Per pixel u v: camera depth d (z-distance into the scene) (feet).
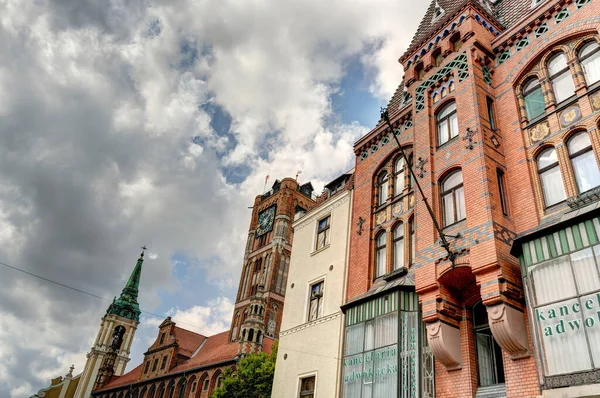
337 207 77.41
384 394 47.93
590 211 35.06
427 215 51.31
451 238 47.14
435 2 72.95
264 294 199.72
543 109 48.93
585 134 43.96
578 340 32.99
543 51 51.24
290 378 68.18
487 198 44.98
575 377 32.19
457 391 44.11
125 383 243.40
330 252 73.51
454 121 55.21
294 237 85.87
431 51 61.41
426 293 47.70
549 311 35.50
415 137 59.36
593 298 33.14
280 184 246.27
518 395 38.55
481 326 45.88
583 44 48.08
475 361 44.83
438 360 46.03
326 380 61.31
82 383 304.71
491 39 57.93
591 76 46.14
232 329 207.21
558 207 43.09
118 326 344.49
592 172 42.01
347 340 56.03
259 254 225.76
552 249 37.01
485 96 53.16
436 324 45.75
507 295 40.37
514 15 61.41
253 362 124.88
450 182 52.11
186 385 189.47
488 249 42.22
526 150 48.26
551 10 52.13
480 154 47.96
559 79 49.06
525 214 45.16
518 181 47.39
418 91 61.72
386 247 62.54
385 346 50.26
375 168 71.10
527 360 39.14
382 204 67.46
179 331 234.17
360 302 56.44
